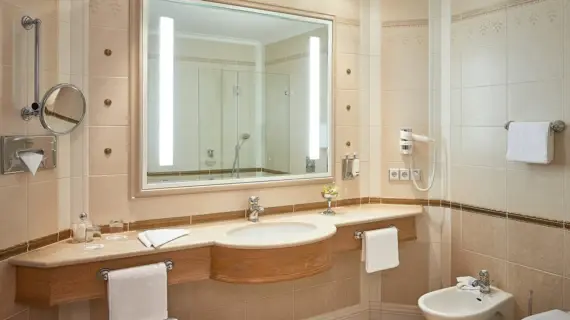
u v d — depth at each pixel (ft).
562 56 6.89
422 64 9.09
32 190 6.00
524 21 7.44
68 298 5.72
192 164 7.86
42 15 6.18
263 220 7.93
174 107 7.63
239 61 8.35
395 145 9.28
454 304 7.84
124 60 7.00
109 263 5.95
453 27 8.75
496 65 7.94
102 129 6.88
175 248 6.31
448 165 8.95
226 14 8.13
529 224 7.44
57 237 6.47
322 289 8.93
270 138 8.69
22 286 5.73
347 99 9.22
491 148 8.07
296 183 8.66
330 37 8.98
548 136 6.89
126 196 7.07
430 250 9.15
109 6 6.86
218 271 6.62
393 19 9.20
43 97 5.90
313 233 7.05
